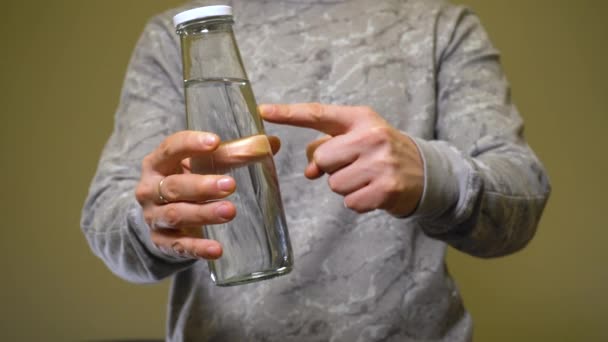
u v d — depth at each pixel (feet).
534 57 8.08
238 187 2.79
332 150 2.98
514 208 3.49
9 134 8.59
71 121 8.55
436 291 3.90
